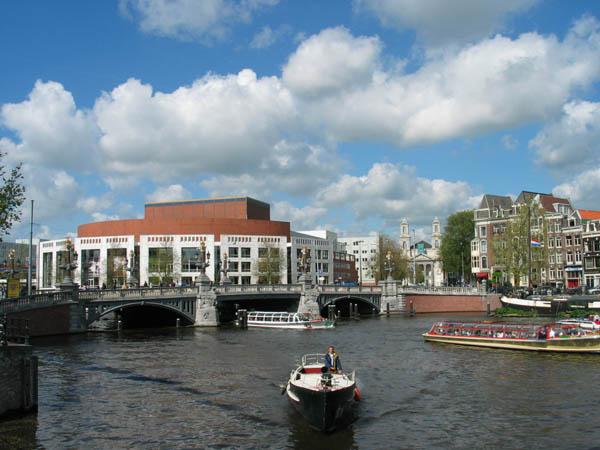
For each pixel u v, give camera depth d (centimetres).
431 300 9231
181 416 2652
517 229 8762
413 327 6712
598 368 3744
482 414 2659
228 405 2841
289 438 2330
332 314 8288
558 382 3325
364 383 3347
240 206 14250
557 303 7238
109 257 11688
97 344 5122
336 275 15350
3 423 2488
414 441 2288
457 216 13600
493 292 9494
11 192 3469
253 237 12631
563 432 2381
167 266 10925
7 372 2511
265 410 2744
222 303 7931
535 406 2791
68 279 5888
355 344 5109
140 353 4550
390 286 9056
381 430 2428
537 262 8662
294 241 13388
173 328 6862
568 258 9925
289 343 5228
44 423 2525
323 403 2366
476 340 4866
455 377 3509
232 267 12394
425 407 2792
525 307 7575
